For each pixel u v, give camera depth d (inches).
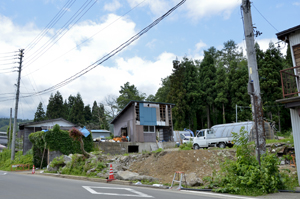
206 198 298.5
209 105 1753.2
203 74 1785.2
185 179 408.5
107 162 647.8
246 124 823.1
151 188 407.8
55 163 732.0
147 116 1170.0
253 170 355.9
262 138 406.6
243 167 363.6
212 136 880.3
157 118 1195.9
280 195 320.2
